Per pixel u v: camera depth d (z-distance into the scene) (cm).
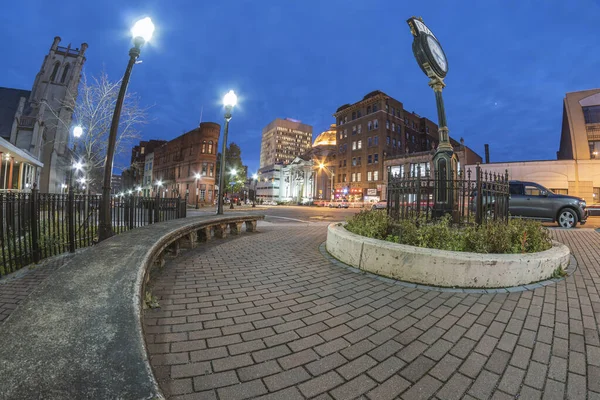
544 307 321
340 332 263
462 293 365
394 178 629
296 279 426
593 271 465
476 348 236
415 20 699
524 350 233
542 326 275
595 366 211
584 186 2820
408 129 5856
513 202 1134
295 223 1423
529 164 3038
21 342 166
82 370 146
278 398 176
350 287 390
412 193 574
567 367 210
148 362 158
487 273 382
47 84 4109
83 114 1339
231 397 175
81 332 179
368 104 5544
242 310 311
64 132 3912
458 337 254
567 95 3019
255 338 249
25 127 3453
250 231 1009
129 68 587
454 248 444
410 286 393
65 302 218
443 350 233
